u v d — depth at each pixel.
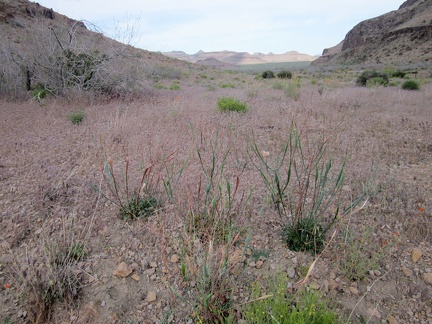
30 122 6.91
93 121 7.25
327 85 18.53
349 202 3.36
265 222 3.08
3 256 2.62
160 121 6.85
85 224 3.04
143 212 3.17
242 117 7.56
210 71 48.97
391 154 4.88
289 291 2.22
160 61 49.72
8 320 2.05
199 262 2.27
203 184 3.67
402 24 102.25
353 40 127.12
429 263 2.48
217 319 1.98
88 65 10.91
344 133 5.97
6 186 3.78
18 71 10.93
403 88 15.91
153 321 2.07
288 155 4.90
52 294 2.18
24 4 26.17
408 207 3.23
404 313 2.06
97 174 4.17
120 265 2.46
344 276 2.38
